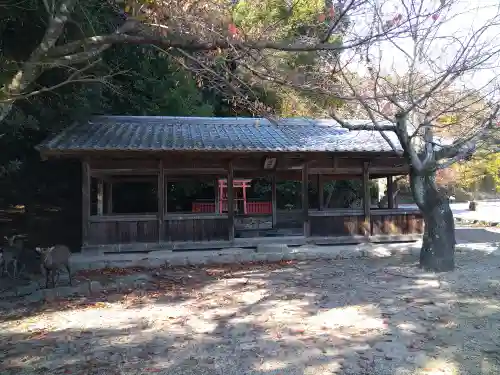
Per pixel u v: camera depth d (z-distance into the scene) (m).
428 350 4.79
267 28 5.89
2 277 9.02
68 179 12.67
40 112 10.01
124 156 10.28
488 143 8.45
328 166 11.89
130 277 8.81
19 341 5.33
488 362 4.44
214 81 6.12
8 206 12.95
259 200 16.12
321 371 4.29
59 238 12.89
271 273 9.22
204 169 11.04
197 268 9.88
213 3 5.62
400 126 8.18
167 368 4.45
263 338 5.26
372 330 5.46
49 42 5.37
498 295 7.00
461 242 12.70
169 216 10.88
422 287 7.63
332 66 7.74
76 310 6.64
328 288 7.76
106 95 13.29
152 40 5.45
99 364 4.56
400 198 30.41
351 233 11.85
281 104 11.15
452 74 8.67
